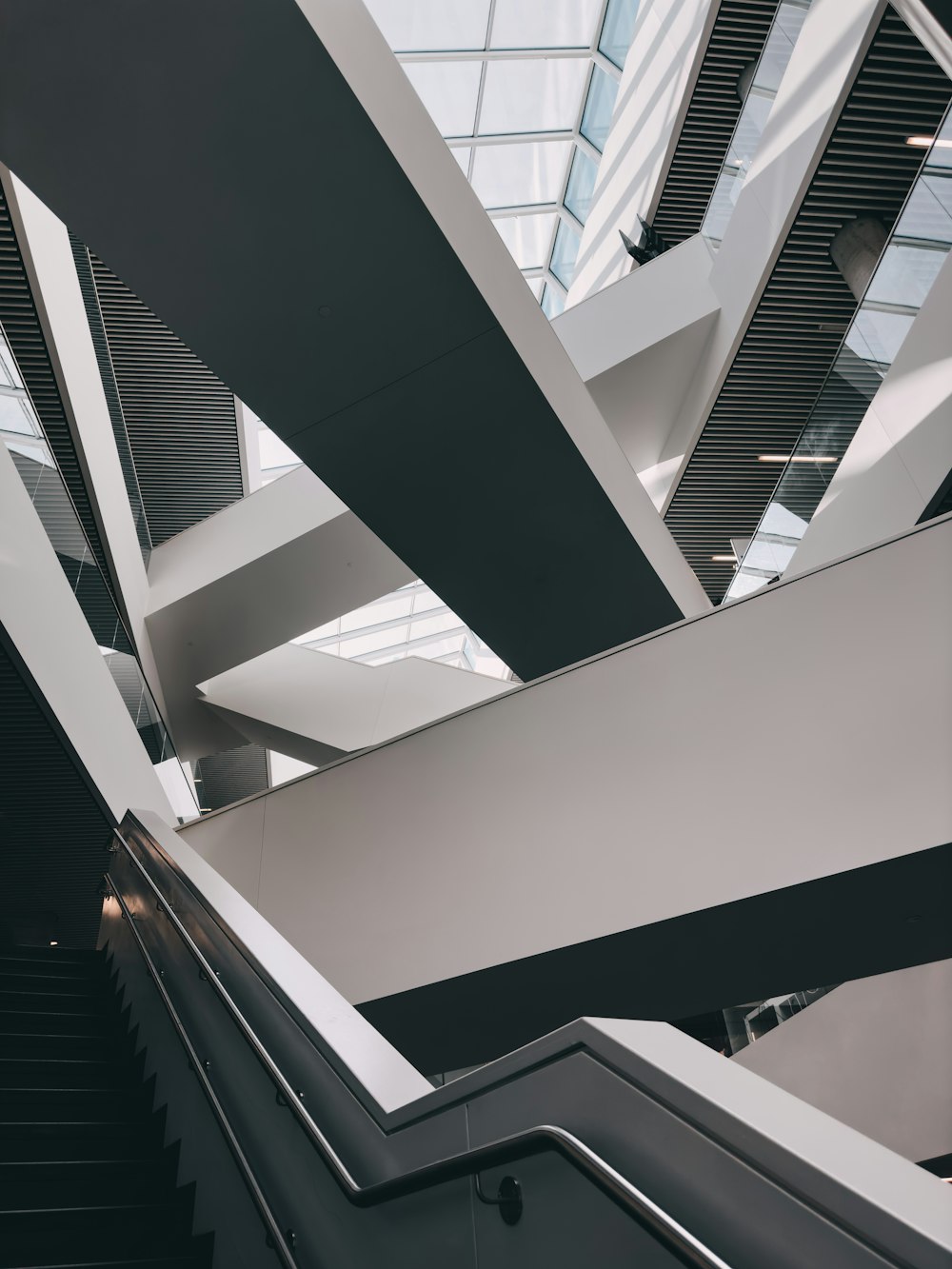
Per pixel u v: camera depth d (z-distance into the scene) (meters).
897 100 7.33
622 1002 5.80
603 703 5.49
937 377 5.34
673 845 4.86
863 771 4.49
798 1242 1.06
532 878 5.27
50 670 5.96
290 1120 2.62
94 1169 3.29
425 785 6.00
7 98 4.06
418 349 5.22
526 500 6.30
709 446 10.54
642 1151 1.33
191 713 13.02
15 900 9.00
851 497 6.34
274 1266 2.51
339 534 10.25
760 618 5.12
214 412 12.98
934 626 4.58
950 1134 9.08
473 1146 1.72
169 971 4.25
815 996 10.84
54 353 8.09
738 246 9.14
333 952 5.77
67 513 7.03
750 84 9.41
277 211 4.51
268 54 3.95
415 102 4.87
